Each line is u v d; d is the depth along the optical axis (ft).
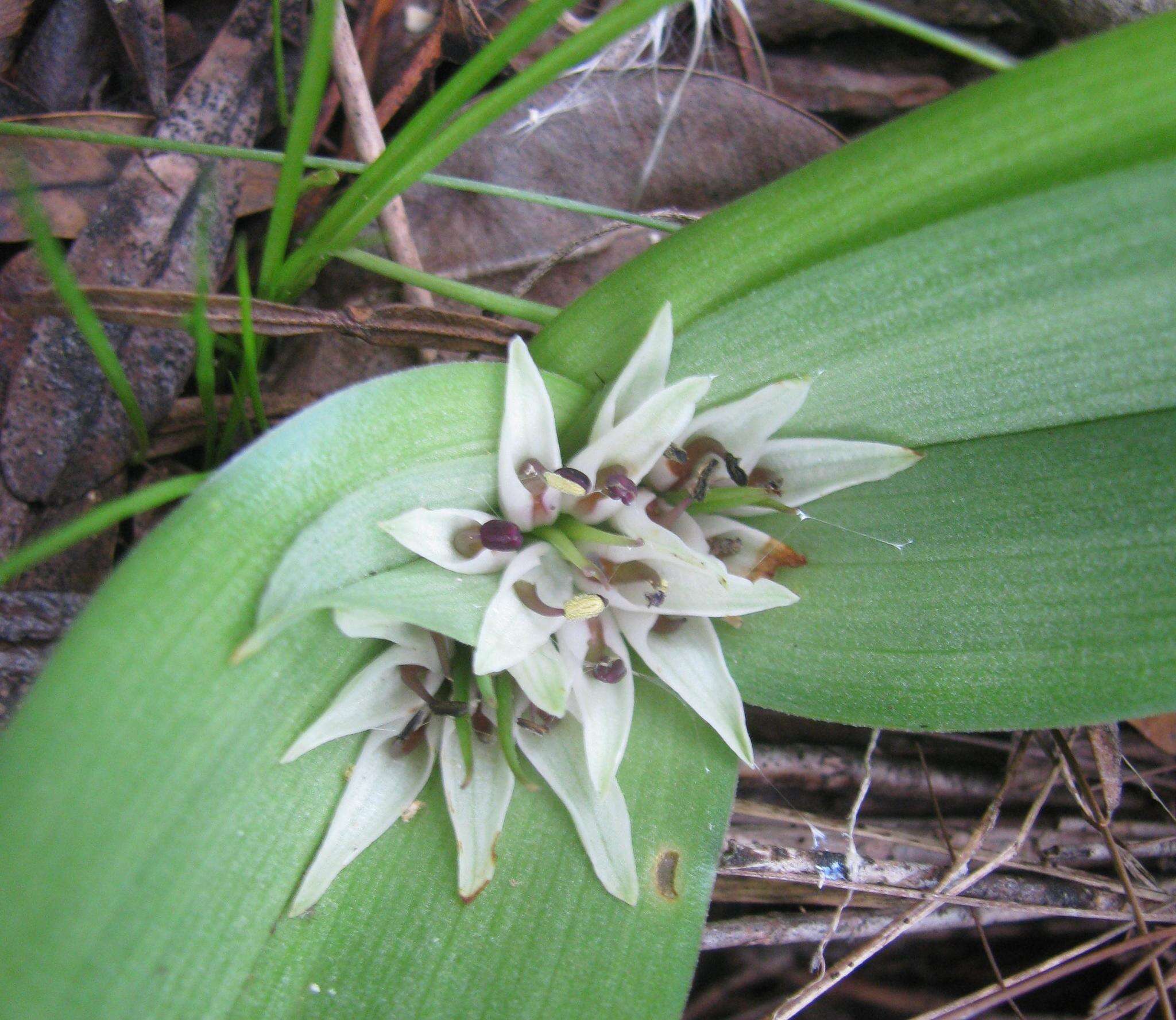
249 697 0.29
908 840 0.46
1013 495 0.34
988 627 0.34
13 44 0.43
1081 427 0.33
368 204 0.37
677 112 0.49
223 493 0.28
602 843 0.34
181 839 0.28
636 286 0.33
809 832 0.46
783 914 0.45
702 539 0.33
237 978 0.30
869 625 0.35
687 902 0.35
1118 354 0.31
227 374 0.45
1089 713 0.33
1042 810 0.49
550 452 0.31
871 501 0.35
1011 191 0.29
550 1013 0.33
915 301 0.31
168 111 0.44
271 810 0.30
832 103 0.54
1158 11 0.42
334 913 0.33
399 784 0.33
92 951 0.27
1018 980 0.43
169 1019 0.29
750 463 0.34
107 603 0.27
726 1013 0.50
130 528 0.43
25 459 0.40
